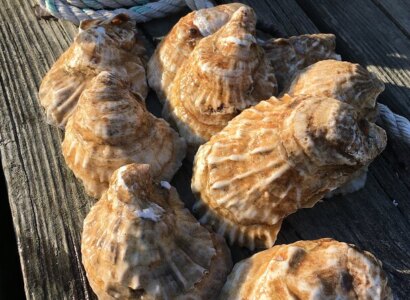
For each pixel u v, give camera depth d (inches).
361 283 5.4
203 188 7.1
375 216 7.5
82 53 8.0
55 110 8.3
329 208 7.6
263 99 7.5
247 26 7.2
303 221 7.4
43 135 8.5
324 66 7.4
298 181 6.3
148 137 7.3
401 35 9.9
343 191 7.6
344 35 10.0
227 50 7.2
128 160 7.1
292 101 6.5
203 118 7.6
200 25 8.1
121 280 5.9
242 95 7.3
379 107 8.3
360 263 5.5
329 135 5.9
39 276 7.2
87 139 7.1
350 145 6.0
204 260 6.4
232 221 7.0
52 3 9.7
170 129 7.8
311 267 5.5
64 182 8.0
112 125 6.9
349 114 6.0
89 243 6.2
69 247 7.4
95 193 7.3
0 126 8.7
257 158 6.4
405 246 7.2
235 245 7.1
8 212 9.2
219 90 7.3
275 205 6.6
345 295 5.3
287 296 5.5
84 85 8.3
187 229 6.5
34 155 8.3
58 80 8.4
